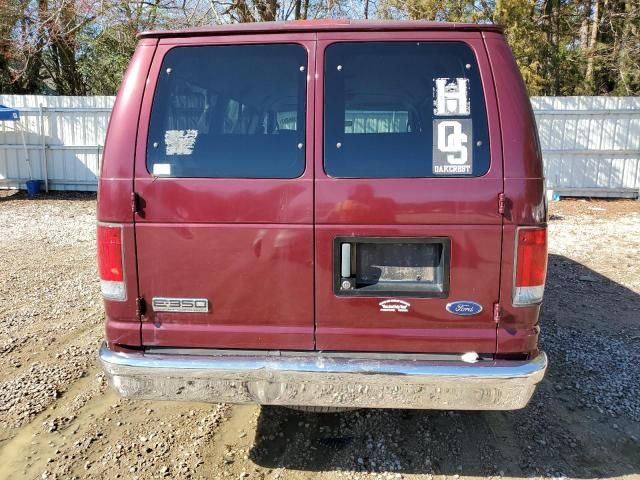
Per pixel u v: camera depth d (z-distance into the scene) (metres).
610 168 12.10
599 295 5.81
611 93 16.95
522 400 2.45
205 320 2.60
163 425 3.30
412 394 2.47
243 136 2.54
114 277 2.59
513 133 2.45
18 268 6.80
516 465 2.93
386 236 2.47
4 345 4.39
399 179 2.46
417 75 2.52
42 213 10.96
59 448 3.05
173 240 2.55
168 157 2.55
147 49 2.60
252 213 2.51
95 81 19.03
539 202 2.45
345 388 2.49
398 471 2.88
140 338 2.62
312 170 2.49
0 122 13.09
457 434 3.22
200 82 2.58
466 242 2.45
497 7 14.36
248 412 3.46
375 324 2.54
